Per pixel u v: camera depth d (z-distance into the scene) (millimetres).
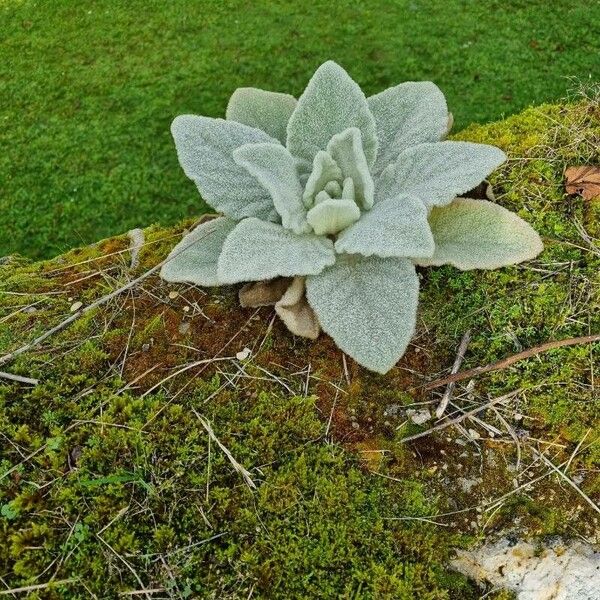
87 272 612
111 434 479
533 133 665
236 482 460
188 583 423
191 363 522
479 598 434
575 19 913
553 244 570
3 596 417
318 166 517
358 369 518
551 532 446
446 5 943
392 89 594
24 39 935
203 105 855
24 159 823
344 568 436
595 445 473
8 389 508
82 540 436
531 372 504
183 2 968
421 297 553
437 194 503
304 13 947
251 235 497
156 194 791
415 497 459
